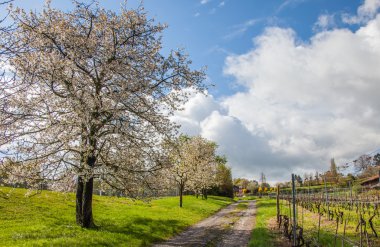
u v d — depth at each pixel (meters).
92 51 22.64
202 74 26.66
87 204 23.88
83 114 20.98
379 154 27.61
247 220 40.25
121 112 23.31
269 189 156.75
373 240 20.36
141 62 24.94
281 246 22.00
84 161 21.64
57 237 20.12
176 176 49.34
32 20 20.75
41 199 34.81
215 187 107.06
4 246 16.95
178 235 27.81
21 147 20.98
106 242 20.05
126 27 24.72
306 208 50.47
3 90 7.85
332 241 20.62
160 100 25.78
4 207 28.19
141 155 24.88
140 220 30.62
